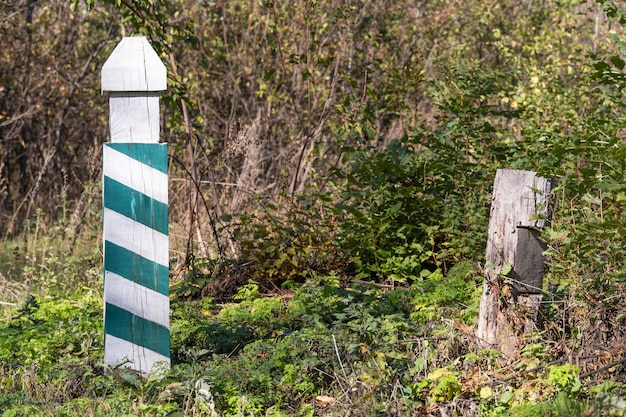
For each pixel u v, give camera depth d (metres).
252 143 11.88
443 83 10.19
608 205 6.64
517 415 4.82
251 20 15.82
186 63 16.14
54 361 6.23
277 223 9.61
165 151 5.57
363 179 9.66
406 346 6.20
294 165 12.66
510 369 5.52
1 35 16.95
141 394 5.28
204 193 11.75
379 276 9.10
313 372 5.75
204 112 15.78
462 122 9.84
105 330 5.61
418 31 16.67
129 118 5.61
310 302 7.37
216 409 5.23
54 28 17.28
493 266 5.87
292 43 15.05
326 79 14.51
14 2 16.33
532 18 16.22
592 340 5.67
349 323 6.21
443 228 9.18
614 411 4.69
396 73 11.75
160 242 5.61
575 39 14.28
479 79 9.97
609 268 5.74
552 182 5.98
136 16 10.73
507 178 5.88
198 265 9.31
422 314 6.97
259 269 9.12
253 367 5.70
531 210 5.81
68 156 18.27
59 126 17.22
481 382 5.41
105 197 5.58
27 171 17.83
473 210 8.98
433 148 9.68
